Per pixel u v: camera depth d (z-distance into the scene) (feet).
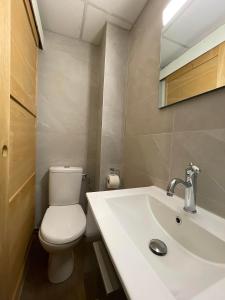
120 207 2.71
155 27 3.63
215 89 2.13
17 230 3.13
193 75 2.51
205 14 2.38
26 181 3.82
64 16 4.58
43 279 3.78
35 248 4.77
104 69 4.86
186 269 1.73
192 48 2.56
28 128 3.92
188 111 2.61
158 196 2.83
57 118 5.54
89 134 5.92
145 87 3.94
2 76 2.28
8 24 2.30
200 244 1.89
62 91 5.55
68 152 5.71
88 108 5.87
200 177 2.38
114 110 5.04
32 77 4.18
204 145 2.32
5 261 2.46
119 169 5.20
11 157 2.66
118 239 1.64
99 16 4.54
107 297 2.19
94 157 6.01
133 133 4.47
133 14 4.40
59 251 3.42
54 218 4.12
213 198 2.19
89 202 2.58
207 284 1.45
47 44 5.28
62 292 3.50
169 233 2.37
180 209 2.31
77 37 5.54
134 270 1.26
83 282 3.74
